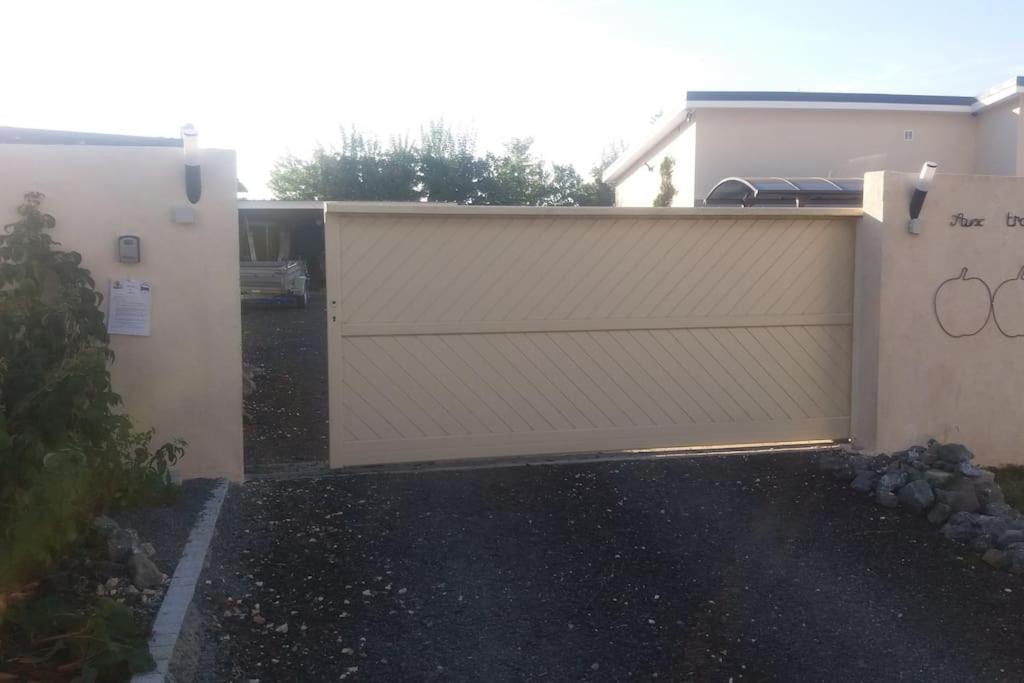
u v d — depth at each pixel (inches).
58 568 200.1
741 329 330.0
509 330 311.7
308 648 196.5
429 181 1563.7
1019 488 322.0
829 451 330.3
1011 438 346.3
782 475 304.2
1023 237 341.4
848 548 253.6
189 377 280.7
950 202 332.8
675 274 322.7
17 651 171.2
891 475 288.2
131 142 609.9
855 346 337.7
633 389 323.0
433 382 308.2
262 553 238.2
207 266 279.1
